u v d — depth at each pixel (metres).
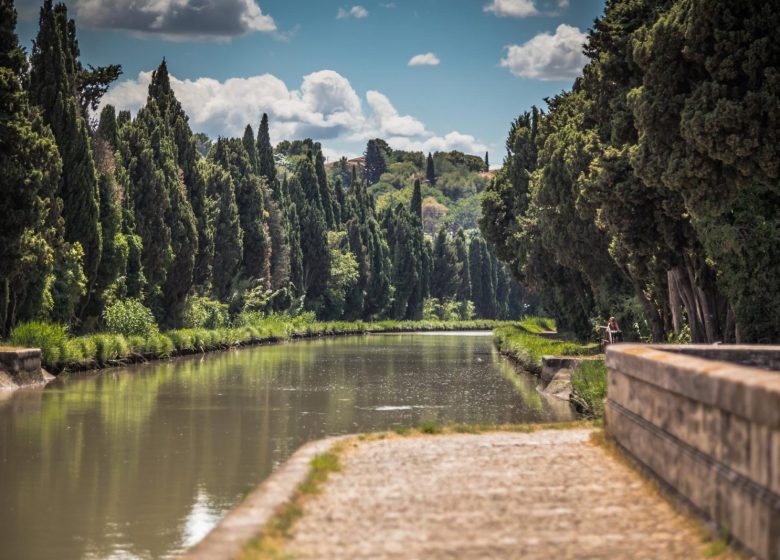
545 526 9.80
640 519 10.09
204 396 32.03
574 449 14.35
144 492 16.55
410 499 10.95
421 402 30.50
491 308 145.50
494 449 14.41
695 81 25.45
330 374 42.44
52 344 39.19
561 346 44.78
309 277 96.38
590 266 47.94
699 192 24.86
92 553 12.75
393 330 113.06
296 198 95.88
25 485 17.09
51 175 40.53
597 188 32.56
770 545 8.07
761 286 27.75
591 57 38.72
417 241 126.31
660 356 12.04
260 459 19.70
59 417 26.17
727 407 9.09
